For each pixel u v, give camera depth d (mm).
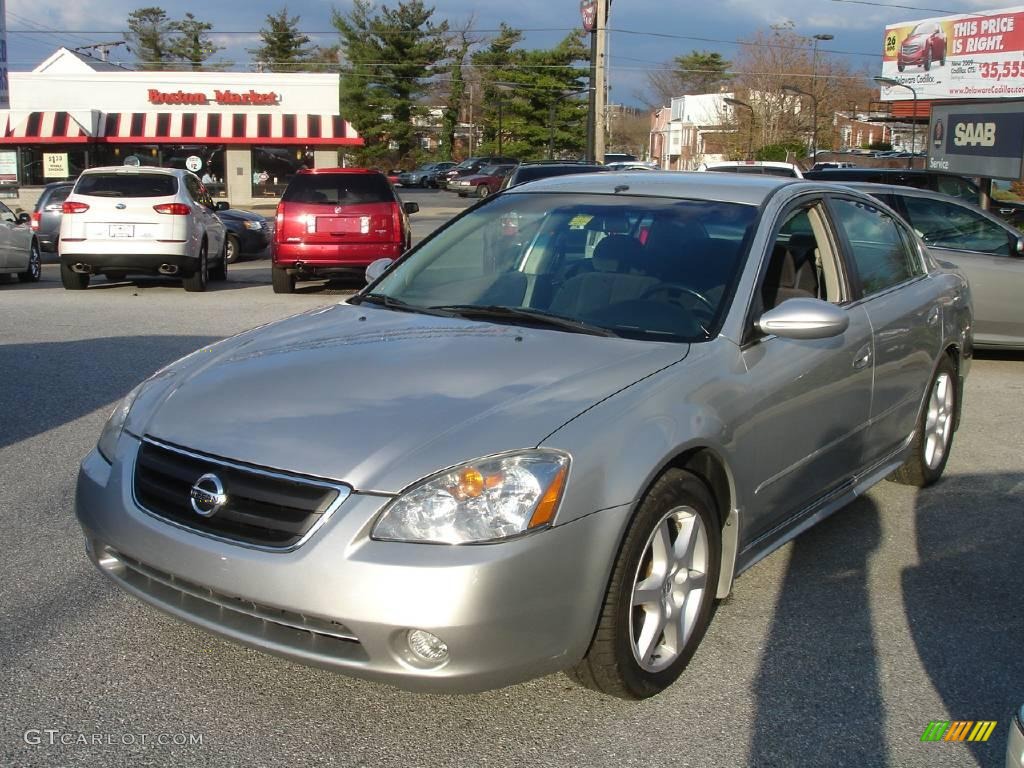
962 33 51438
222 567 3000
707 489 3541
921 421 5488
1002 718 3375
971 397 8203
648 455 3182
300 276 14320
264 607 2994
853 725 3303
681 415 3369
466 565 2846
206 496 3094
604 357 3559
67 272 14430
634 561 3188
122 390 7688
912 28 54156
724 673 3613
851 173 14617
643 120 107625
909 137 82250
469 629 2846
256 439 3139
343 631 2916
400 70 73625
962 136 17438
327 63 84875
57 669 3516
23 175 40312
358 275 14305
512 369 3443
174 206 13977
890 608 4191
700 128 76688
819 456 4289
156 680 3461
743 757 3107
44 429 6602
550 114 76375
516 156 79125
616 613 3148
